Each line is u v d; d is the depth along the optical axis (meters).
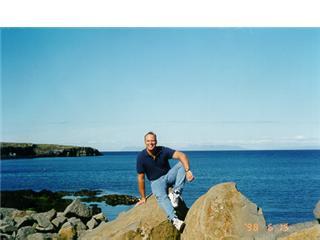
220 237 6.76
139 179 7.36
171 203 7.11
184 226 7.12
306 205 21.67
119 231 7.02
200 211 7.06
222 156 79.00
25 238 10.25
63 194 23.45
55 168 50.44
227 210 7.02
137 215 7.26
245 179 35.06
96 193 25.06
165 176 7.18
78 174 43.00
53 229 10.80
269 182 32.66
